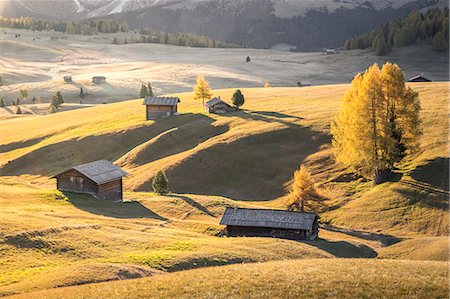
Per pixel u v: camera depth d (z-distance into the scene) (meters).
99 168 75.38
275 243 52.09
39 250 43.53
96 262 41.44
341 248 56.59
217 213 70.25
